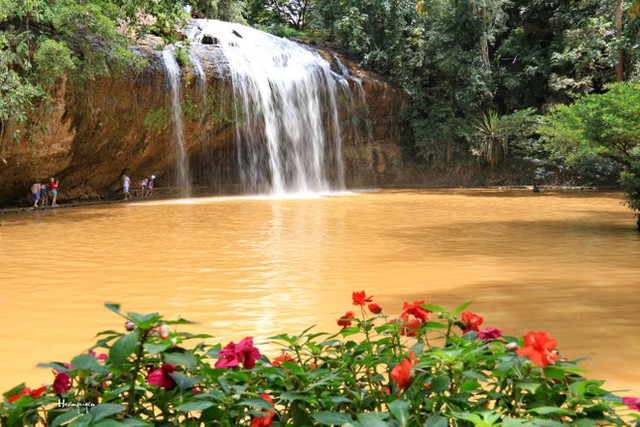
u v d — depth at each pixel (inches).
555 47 1492.4
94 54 906.7
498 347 88.0
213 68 1162.0
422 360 83.1
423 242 518.0
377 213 813.9
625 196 635.5
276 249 479.5
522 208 886.4
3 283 350.3
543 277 359.6
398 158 1568.7
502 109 1617.9
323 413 74.1
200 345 86.9
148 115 1067.3
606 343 222.7
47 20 846.5
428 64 1552.7
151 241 534.6
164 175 1234.0
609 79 1444.4
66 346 226.5
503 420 68.3
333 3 1550.2
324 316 266.4
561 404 78.4
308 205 975.0
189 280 354.0
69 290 329.1
